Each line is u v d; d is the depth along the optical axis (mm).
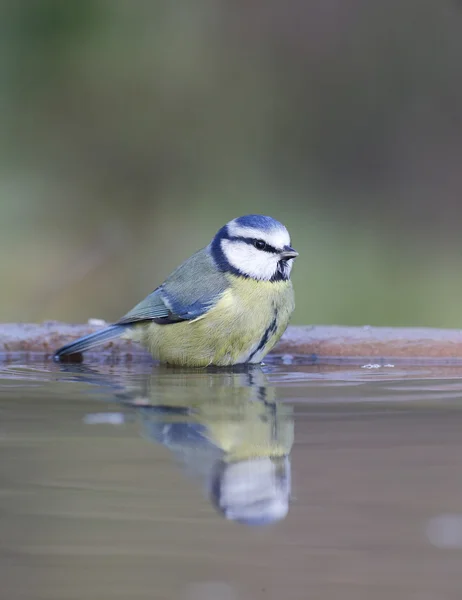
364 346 10266
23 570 4574
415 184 24156
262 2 24859
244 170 23969
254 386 8289
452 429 6457
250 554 4633
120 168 23328
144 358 10625
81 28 22734
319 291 19469
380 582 4297
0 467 5613
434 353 10164
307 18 24844
